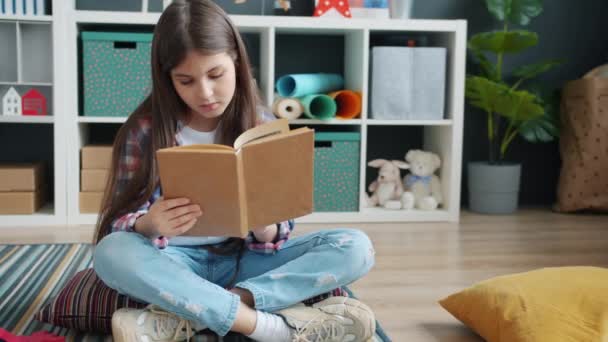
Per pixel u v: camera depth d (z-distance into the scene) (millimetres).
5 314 1531
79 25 2611
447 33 2768
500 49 2830
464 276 1939
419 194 2822
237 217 1156
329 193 2703
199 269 1429
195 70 1241
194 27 1240
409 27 2664
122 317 1236
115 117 2559
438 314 1615
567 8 3105
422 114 2717
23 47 2650
